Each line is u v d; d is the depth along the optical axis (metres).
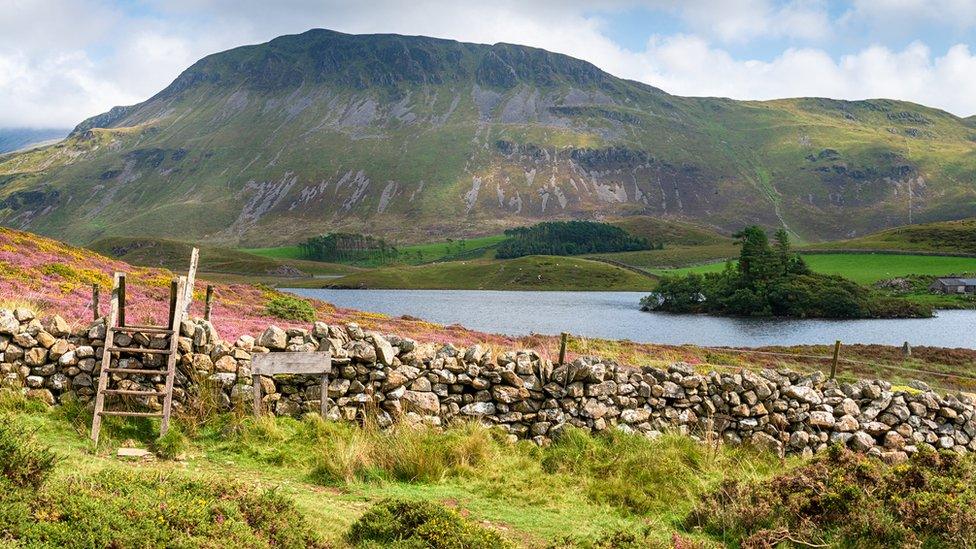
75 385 14.04
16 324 13.98
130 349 13.59
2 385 13.66
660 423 15.95
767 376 16.56
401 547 8.38
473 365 15.65
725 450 15.23
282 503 8.91
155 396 14.06
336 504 10.77
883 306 131.00
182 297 14.70
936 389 27.16
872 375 35.25
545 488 12.57
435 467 12.79
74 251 44.25
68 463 10.64
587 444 14.58
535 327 94.50
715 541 10.12
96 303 15.66
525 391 15.54
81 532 6.40
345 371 14.94
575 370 15.73
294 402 14.68
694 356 39.12
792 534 9.66
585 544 9.70
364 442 13.30
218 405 14.22
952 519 9.08
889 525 9.21
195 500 7.90
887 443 16.03
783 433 15.98
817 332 100.31
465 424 15.00
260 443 13.29
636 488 12.73
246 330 24.34
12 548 5.84
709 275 151.38
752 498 10.92
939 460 11.05
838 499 9.90
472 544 8.61
